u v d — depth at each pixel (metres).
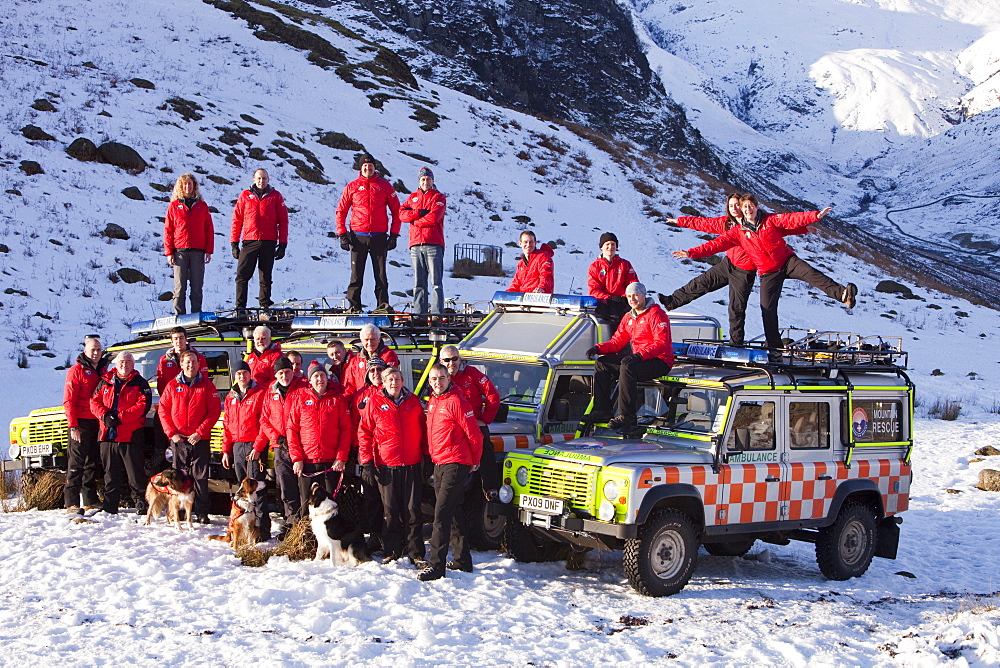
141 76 43.69
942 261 117.75
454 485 8.49
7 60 39.28
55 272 23.78
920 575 10.30
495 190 44.94
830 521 9.47
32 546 9.04
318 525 8.68
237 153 38.34
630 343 9.70
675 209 50.28
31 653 6.30
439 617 7.35
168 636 6.70
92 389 10.53
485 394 8.87
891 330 35.50
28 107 34.72
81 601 7.51
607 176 53.31
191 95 43.28
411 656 6.44
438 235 13.59
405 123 51.19
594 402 9.78
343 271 29.80
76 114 35.66
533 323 10.73
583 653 6.73
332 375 9.27
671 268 38.59
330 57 58.28
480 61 91.12
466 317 11.73
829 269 44.16
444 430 8.50
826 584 9.56
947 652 6.99
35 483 11.33
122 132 35.59
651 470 8.21
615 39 109.62
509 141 54.31
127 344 11.66
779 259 10.58
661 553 8.40
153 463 10.49
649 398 9.57
